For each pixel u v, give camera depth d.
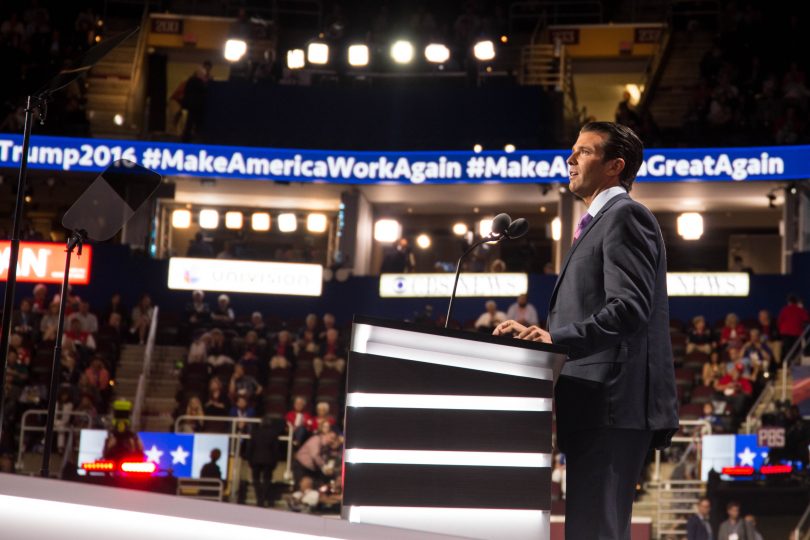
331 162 20.98
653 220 3.23
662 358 3.20
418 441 2.86
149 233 21.19
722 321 19.38
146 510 2.22
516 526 2.85
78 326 17.73
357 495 2.82
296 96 22.06
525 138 21.56
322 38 22.56
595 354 3.16
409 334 2.76
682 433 15.72
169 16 26.95
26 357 15.78
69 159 20.30
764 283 19.84
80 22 23.53
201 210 22.83
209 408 15.80
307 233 23.52
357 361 2.88
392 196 22.50
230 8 27.33
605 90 28.58
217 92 22.03
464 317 20.38
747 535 13.00
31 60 21.72
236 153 20.84
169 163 20.66
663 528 14.51
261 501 14.24
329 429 14.17
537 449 2.88
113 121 23.94
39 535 2.20
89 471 11.66
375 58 23.31
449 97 21.89
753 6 24.56
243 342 18.44
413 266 21.84
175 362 18.48
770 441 14.41
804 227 20.20
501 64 25.66
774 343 18.44
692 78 25.44
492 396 2.89
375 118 21.92
